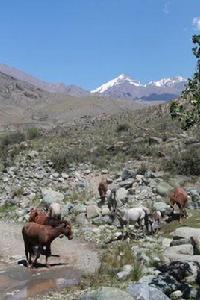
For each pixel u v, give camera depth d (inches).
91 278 692.7
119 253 785.6
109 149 1798.7
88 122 3090.6
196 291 574.9
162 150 1662.2
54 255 874.1
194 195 1160.8
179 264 629.3
